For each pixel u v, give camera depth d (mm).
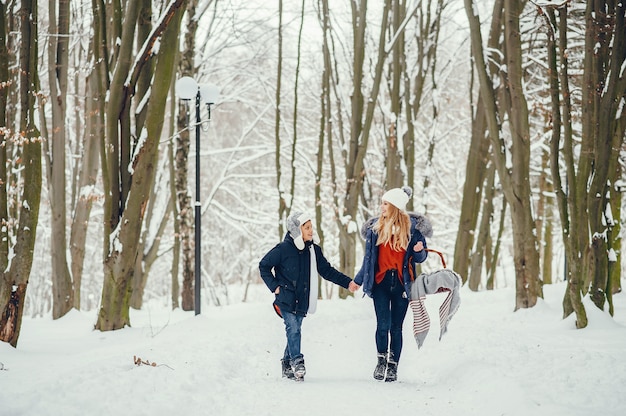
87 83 13211
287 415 4355
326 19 14844
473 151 14602
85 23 15391
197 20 14141
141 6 9555
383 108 15547
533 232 10266
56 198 11828
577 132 16250
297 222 5789
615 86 8195
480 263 15688
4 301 7066
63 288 11758
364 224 5910
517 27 10039
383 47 13805
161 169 16328
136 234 9297
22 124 7129
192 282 14438
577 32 13336
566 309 8898
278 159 14344
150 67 9789
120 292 9328
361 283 5883
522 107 10117
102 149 9438
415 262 5820
